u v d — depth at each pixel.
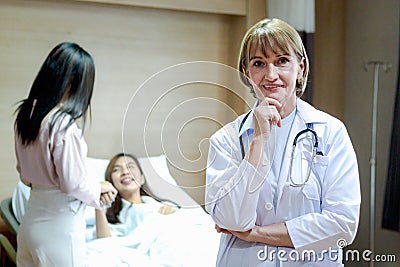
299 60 1.47
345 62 4.02
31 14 3.38
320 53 4.05
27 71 3.41
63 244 2.29
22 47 3.39
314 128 1.53
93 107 3.61
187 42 3.82
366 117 3.84
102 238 2.75
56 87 2.24
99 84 3.61
